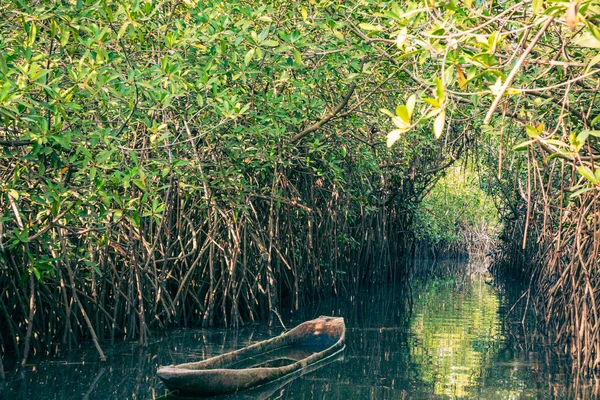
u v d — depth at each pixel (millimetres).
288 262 15023
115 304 11070
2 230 8266
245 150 11070
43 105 6820
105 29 7391
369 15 9078
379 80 11523
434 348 11062
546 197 8828
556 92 7648
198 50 9453
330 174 15438
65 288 10055
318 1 9648
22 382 8406
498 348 11070
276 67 10117
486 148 18672
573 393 8305
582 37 4312
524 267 21625
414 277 25297
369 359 10125
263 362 9977
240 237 13211
